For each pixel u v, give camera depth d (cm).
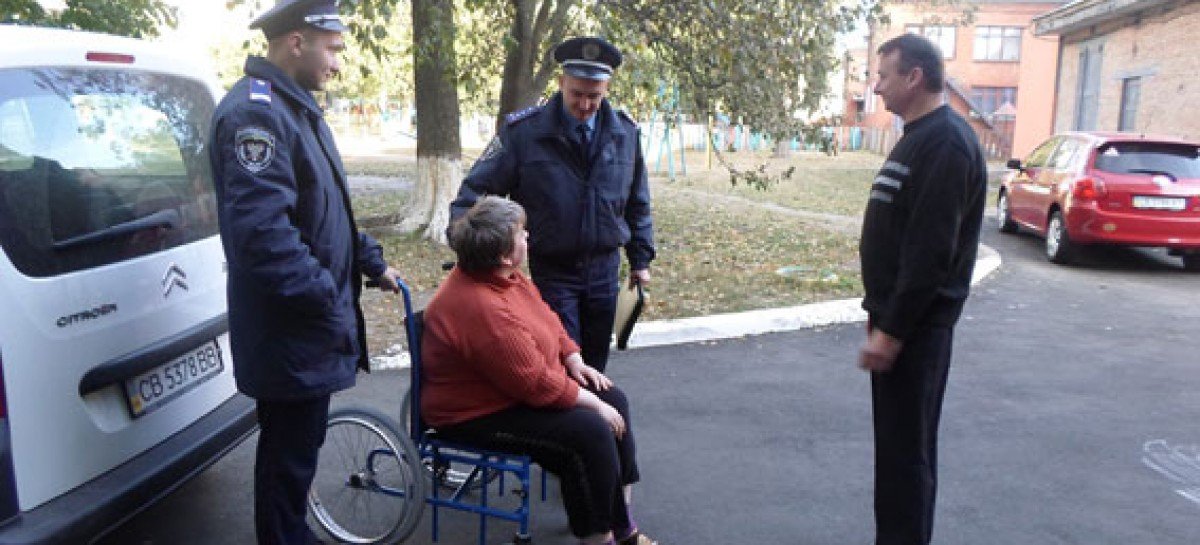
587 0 880
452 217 378
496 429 321
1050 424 499
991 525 378
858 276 893
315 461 310
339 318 295
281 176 267
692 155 3112
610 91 1048
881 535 314
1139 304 821
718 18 823
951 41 4041
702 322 683
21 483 269
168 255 338
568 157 375
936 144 282
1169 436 482
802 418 507
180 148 363
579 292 389
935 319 297
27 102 294
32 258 280
